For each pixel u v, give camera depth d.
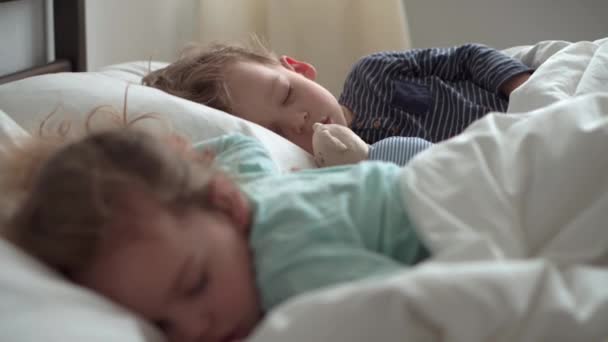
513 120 0.84
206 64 1.53
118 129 0.81
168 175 0.71
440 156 0.79
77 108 1.21
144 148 0.73
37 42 1.73
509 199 0.73
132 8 2.08
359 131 1.61
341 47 2.36
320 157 1.25
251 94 1.46
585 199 0.74
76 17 1.70
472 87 1.60
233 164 1.00
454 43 2.53
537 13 2.42
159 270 0.65
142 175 0.70
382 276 0.68
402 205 0.78
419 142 1.26
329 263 0.72
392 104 1.59
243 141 1.06
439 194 0.74
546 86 1.27
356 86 1.65
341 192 0.80
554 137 0.77
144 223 0.67
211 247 0.69
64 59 1.71
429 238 0.70
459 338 0.56
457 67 1.64
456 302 0.56
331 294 0.58
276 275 0.72
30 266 0.64
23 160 0.84
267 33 2.39
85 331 0.57
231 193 0.76
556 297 0.57
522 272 0.59
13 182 0.81
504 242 0.69
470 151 0.78
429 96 1.58
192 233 0.68
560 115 0.80
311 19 2.34
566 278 0.63
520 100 1.29
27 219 0.69
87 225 0.66
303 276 0.71
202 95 1.50
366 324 0.57
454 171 0.76
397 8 2.31
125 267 0.66
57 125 1.17
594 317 0.57
